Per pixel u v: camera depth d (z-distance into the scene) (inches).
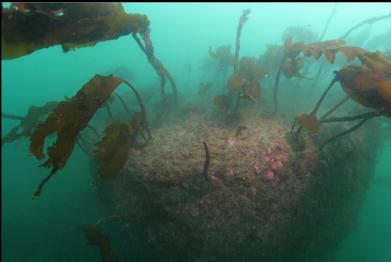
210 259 196.9
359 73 157.5
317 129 183.2
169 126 277.1
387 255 341.7
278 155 214.5
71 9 124.8
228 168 206.5
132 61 789.2
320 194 219.5
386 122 308.2
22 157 462.6
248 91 224.8
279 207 203.2
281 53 365.7
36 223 370.0
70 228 341.4
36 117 237.3
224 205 201.8
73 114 125.2
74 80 734.5
